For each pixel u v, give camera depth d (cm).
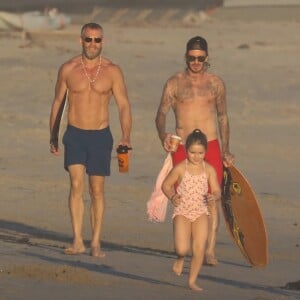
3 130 7188
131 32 16838
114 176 5588
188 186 2841
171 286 2862
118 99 3544
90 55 3506
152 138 6969
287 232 4262
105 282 2859
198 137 2845
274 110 8400
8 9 19962
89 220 4431
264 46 14238
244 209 3316
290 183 5638
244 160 6334
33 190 5150
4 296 2595
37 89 9238
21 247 3575
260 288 2920
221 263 3422
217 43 14762
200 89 3441
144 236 4041
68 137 3509
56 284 2780
